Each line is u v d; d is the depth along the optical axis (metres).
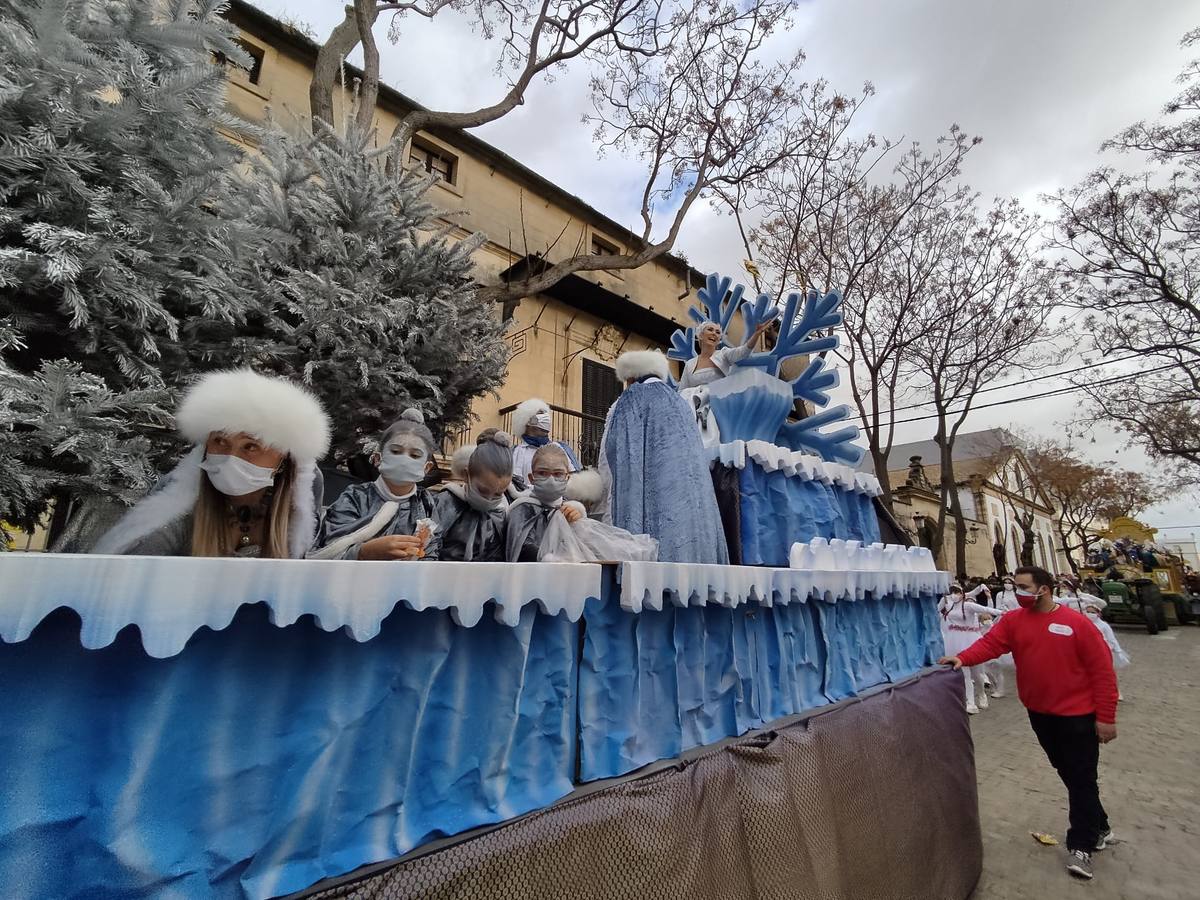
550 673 1.36
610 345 12.50
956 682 3.48
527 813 1.21
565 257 12.38
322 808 0.95
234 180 3.74
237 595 0.83
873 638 3.00
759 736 1.93
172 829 0.82
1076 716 3.74
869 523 3.60
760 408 3.24
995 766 5.74
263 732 0.91
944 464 13.90
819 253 11.84
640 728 1.57
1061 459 29.77
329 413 3.99
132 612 0.74
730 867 1.56
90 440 2.15
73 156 2.23
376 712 1.04
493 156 11.62
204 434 1.16
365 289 3.98
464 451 2.13
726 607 1.99
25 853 0.72
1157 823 4.36
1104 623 9.05
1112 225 13.45
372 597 0.95
